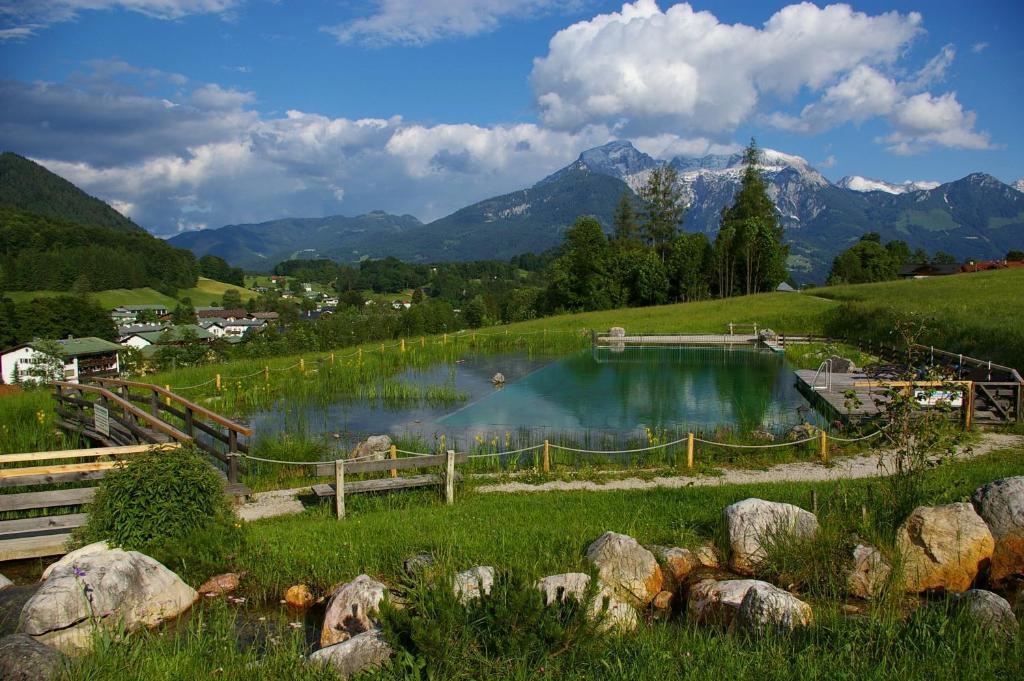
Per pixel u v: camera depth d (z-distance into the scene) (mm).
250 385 27469
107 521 9414
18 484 10875
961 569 8250
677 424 21266
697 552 9672
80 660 6223
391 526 10805
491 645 5820
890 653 5980
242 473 15141
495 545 9547
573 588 7266
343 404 25000
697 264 79875
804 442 17078
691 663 5895
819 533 8812
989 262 113875
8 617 7762
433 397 26031
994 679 5508
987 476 12719
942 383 11945
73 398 17844
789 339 42438
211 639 7020
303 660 6383
